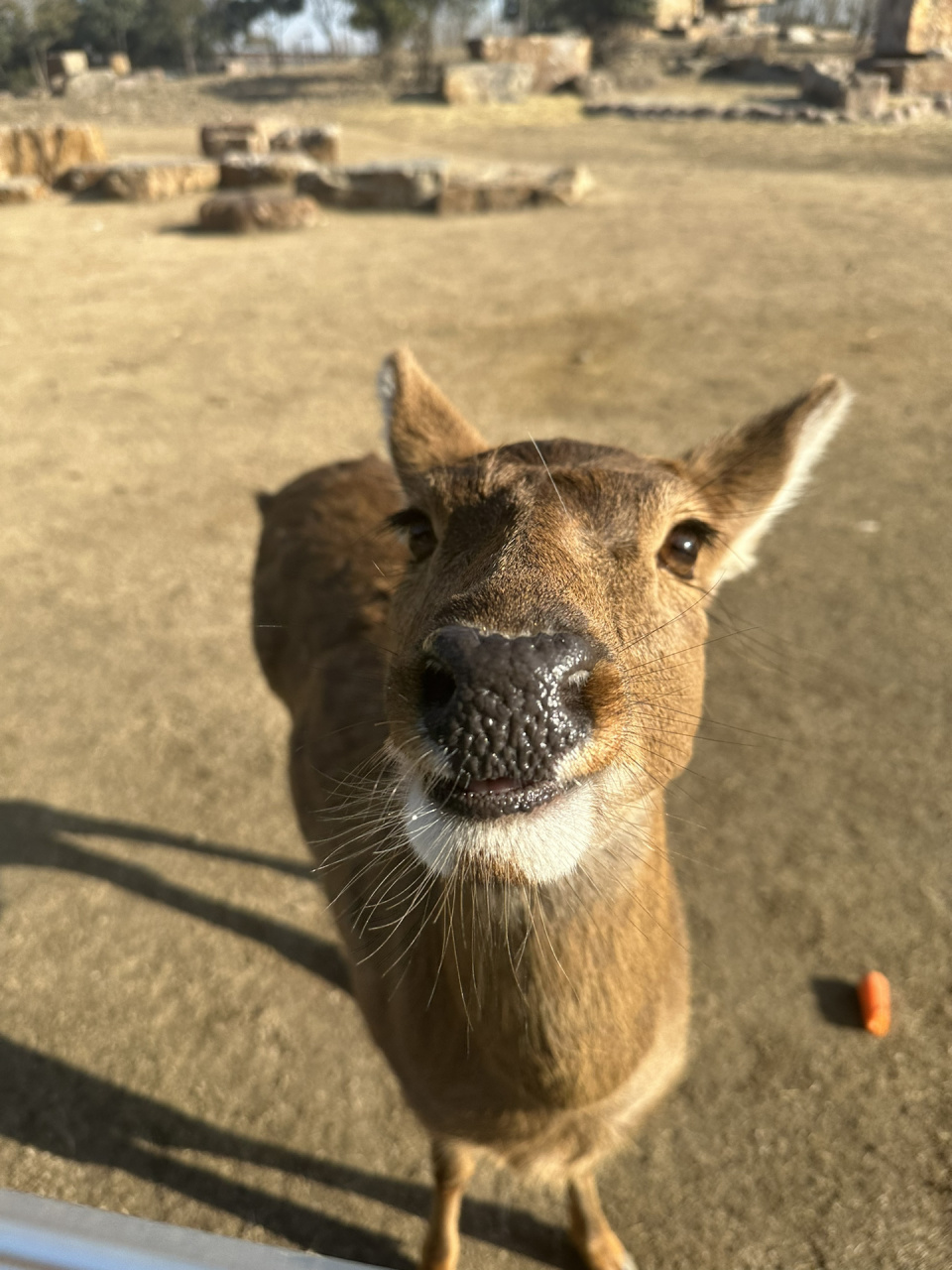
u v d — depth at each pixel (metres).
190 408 1.75
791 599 1.11
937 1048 0.66
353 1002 0.72
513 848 0.31
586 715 0.30
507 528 0.36
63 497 1.44
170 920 0.78
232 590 1.20
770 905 0.76
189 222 3.28
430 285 2.44
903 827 0.82
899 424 1.52
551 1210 0.60
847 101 4.54
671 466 0.49
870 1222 0.57
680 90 6.02
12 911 0.79
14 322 2.27
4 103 7.77
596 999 0.41
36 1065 0.68
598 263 2.54
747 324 2.00
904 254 2.42
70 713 1.01
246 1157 0.63
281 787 0.91
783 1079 0.65
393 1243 0.58
